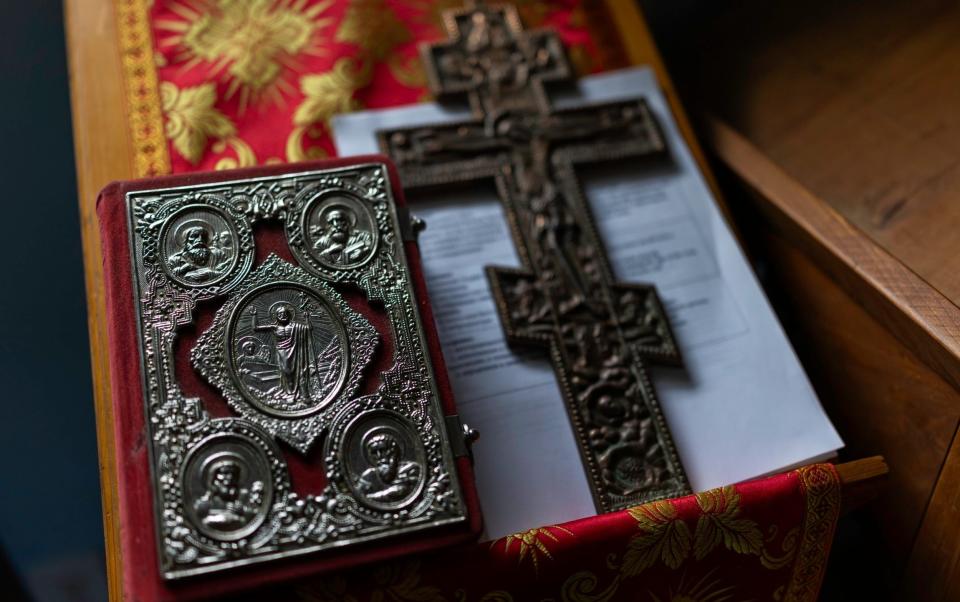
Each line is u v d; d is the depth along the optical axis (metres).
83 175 0.78
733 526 0.65
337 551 0.60
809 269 0.80
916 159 0.76
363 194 0.69
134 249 0.65
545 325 0.75
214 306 0.65
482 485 0.70
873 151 0.79
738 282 0.79
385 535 0.60
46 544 0.88
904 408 0.73
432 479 0.62
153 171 0.79
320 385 0.64
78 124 0.79
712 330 0.77
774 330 0.77
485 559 0.62
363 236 0.68
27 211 0.88
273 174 0.68
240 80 0.82
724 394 0.75
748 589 0.67
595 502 0.70
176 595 0.58
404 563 0.61
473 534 0.61
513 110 0.83
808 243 0.77
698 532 0.64
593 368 0.74
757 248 0.86
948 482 0.70
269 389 0.63
